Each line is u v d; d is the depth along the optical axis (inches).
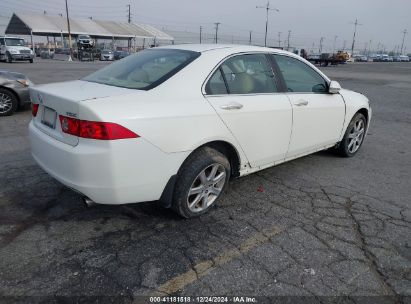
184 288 98.2
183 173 123.7
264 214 140.2
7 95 307.7
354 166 201.5
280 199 154.0
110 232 123.8
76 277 100.9
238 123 135.5
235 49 145.9
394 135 283.0
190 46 148.8
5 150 207.6
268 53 157.8
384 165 205.5
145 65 139.5
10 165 181.9
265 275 104.3
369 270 108.3
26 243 116.0
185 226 129.0
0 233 121.1
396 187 172.9
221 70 136.5
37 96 128.6
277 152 158.2
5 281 98.5
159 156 114.0
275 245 119.3
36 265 105.4
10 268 103.7
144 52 156.9
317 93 179.0
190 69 129.0
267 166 159.3
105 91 119.4
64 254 111.0
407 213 145.6
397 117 361.7
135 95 115.4
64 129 113.0
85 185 108.4
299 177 180.5
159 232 124.6
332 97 187.3
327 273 106.2
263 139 148.3
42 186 157.5
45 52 1908.2
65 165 111.3
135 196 113.9
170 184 120.7
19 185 157.9
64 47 2182.6
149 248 115.2
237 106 134.4
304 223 134.4
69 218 132.2
